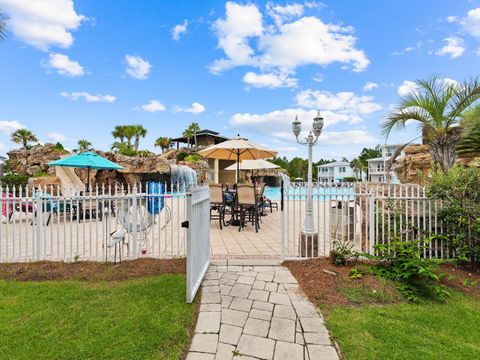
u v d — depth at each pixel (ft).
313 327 8.23
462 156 17.24
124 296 9.75
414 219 14.73
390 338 7.65
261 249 16.17
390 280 11.18
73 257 14.23
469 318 8.81
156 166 72.74
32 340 7.16
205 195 12.30
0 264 13.03
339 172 177.27
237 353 7.02
